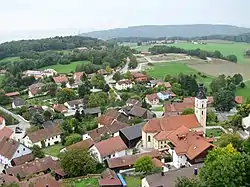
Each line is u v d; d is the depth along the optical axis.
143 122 138.12
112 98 194.38
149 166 93.88
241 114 146.75
